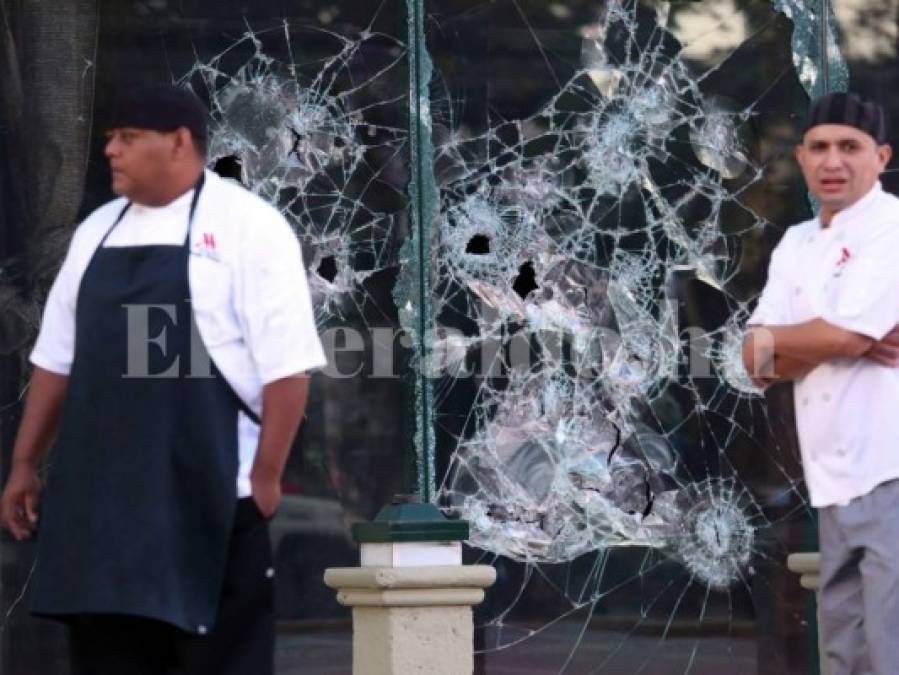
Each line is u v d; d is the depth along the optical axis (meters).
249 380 15.19
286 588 21.19
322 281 21.52
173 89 15.43
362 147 21.72
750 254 22.83
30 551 20.73
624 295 22.47
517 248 22.16
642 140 22.59
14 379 20.84
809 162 18.27
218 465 14.90
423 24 21.62
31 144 21.06
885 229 17.91
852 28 23.14
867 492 17.70
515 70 22.20
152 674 15.45
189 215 15.35
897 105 23.17
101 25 21.25
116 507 14.75
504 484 21.92
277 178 21.52
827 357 17.77
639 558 22.30
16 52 21.11
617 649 22.14
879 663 17.50
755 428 22.72
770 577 22.59
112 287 15.16
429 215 21.23
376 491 21.45
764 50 22.92
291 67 21.62
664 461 22.45
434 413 21.72
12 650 20.66
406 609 19.66
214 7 21.47
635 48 22.61
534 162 22.23
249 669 15.14
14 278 20.92
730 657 22.42
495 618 21.77
